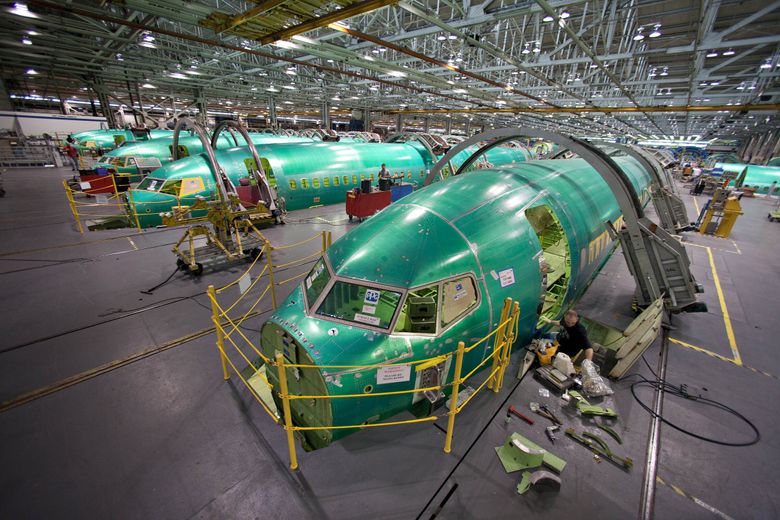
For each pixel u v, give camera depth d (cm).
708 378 719
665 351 811
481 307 560
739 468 513
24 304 914
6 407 586
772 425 599
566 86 2467
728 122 4891
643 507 449
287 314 534
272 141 3453
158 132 4097
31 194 2230
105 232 1514
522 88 2788
